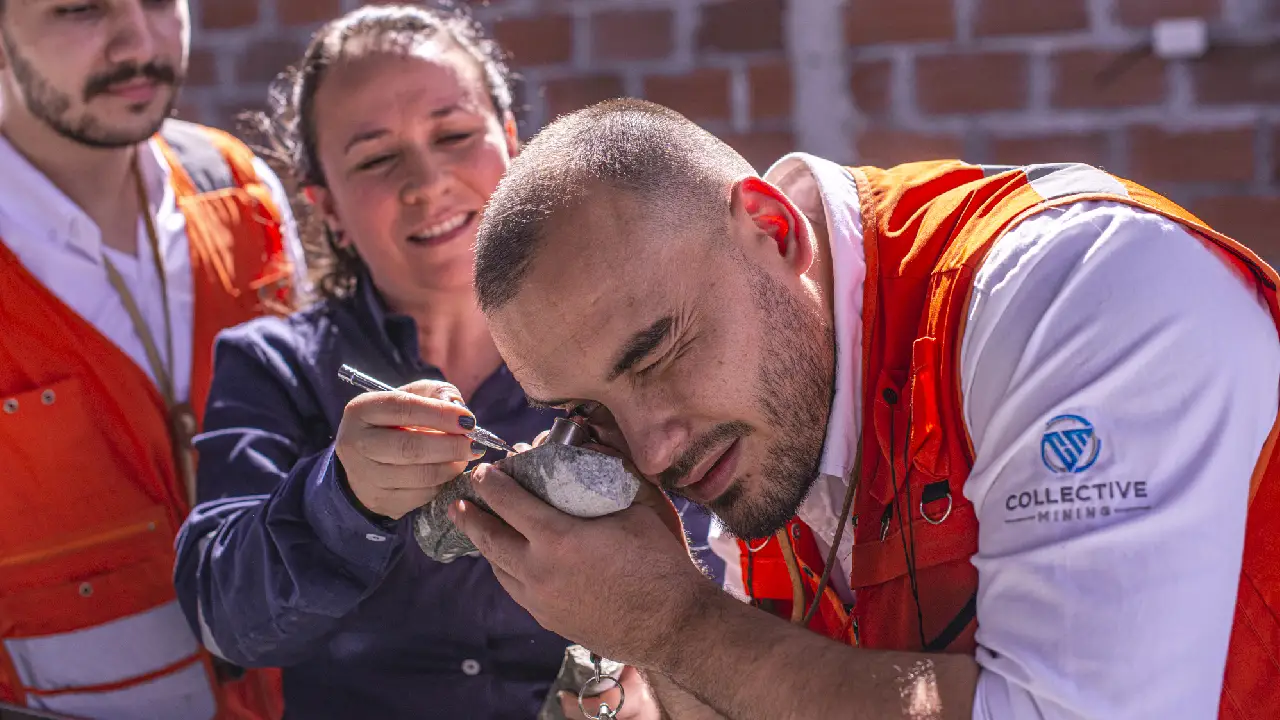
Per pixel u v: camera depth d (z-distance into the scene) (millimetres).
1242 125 2121
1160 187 2168
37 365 1720
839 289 1192
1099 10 2156
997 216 1113
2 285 1711
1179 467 979
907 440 1127
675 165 1108
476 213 1549
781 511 1177
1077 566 979
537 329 1093
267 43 2498
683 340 1090
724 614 1095
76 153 1791
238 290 1910
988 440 1043
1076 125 2188
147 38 1739
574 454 1134
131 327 1808
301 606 1351
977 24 2205
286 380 1537
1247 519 1038
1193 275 1012
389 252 1552
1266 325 1037
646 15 2342
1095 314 1004
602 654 1148
